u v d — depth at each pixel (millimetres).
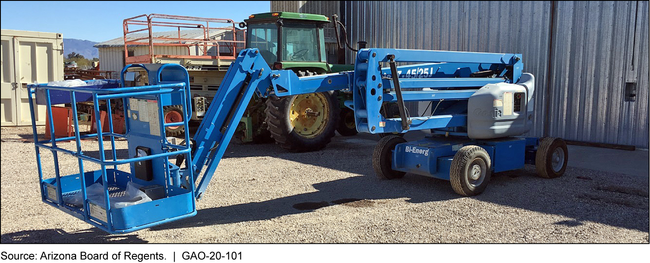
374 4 12914
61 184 3828
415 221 4168
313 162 6879
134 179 3936
